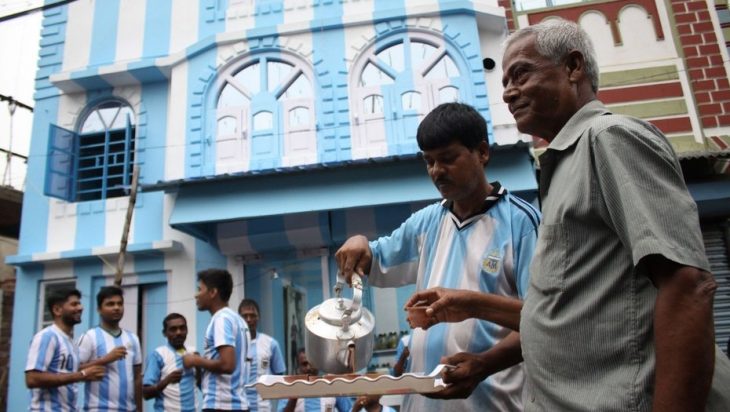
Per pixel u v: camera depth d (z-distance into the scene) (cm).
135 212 789
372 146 721
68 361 444
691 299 108
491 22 762
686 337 106
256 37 780
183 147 761
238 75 786
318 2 795
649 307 122
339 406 454
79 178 834
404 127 722
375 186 682
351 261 205
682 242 112
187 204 712
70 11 877
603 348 125
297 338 729
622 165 123
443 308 165
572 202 134
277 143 741
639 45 761
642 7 775
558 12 780
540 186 154
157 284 775
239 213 689
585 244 132
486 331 186
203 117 766
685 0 770
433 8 752
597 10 777
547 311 137
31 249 801
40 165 830
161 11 846
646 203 117
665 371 107
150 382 508
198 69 786
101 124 841
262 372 507
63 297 460
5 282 1049
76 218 800
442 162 188
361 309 197
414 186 673
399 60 757
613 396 121
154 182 789
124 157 815
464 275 193
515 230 192
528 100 154
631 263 126
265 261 753
